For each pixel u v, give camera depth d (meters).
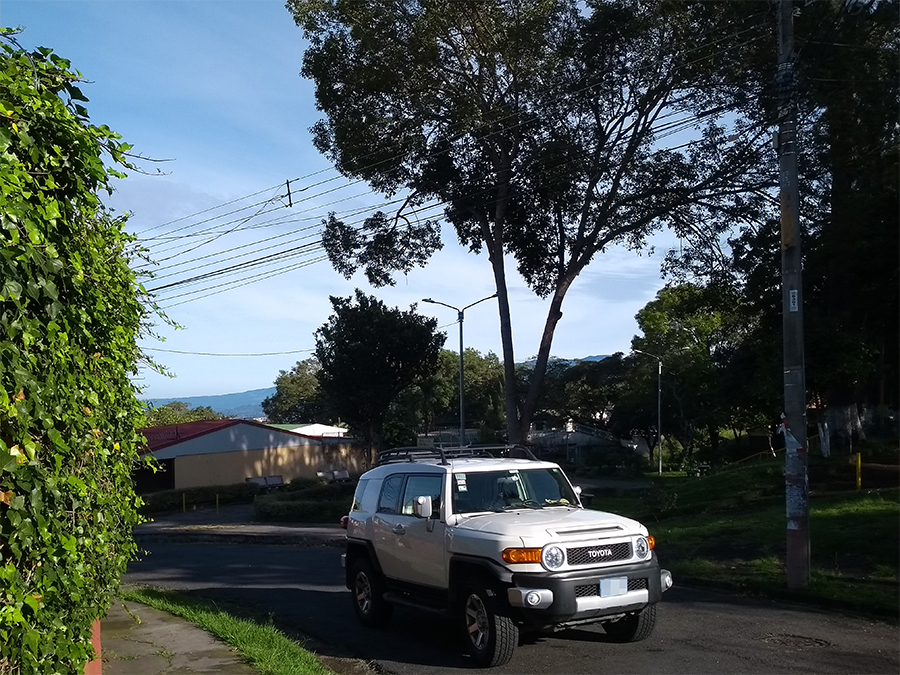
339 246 26.75
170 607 11.02
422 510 8.68
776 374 23.16
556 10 24.16
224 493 41.69
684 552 14.61
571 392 73.00
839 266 24.19
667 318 58.72
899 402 30.50
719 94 22.36
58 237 4.75
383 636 9.66
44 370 4.38
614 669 7.71
